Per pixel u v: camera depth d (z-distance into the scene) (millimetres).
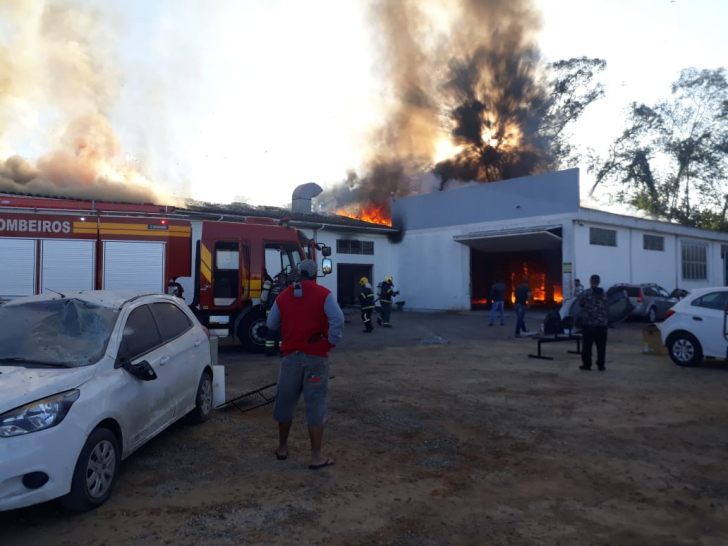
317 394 5059
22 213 9789
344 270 25672
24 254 9750
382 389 8398
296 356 5066
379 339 14930
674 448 5625
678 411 7055
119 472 4930
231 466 5105
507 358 11484
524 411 7078
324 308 5023
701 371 9836
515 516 4086
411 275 26500
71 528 3873
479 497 4430
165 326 5812
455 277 24797
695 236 26609
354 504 4285
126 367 4719
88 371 4316
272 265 13086
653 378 9203
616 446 5691
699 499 4387
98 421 4125
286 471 4980
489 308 26281
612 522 3986
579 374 9602
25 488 3633
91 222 10117
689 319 10172
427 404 7457
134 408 4707
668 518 4051
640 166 37438
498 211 23250
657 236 24719
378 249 26531
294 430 6289
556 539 3734
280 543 3674
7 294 9641
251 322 12352
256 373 9836
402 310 26562
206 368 6723
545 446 5699
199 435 6055
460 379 9172
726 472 4965
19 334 4762
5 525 3912
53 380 4031
